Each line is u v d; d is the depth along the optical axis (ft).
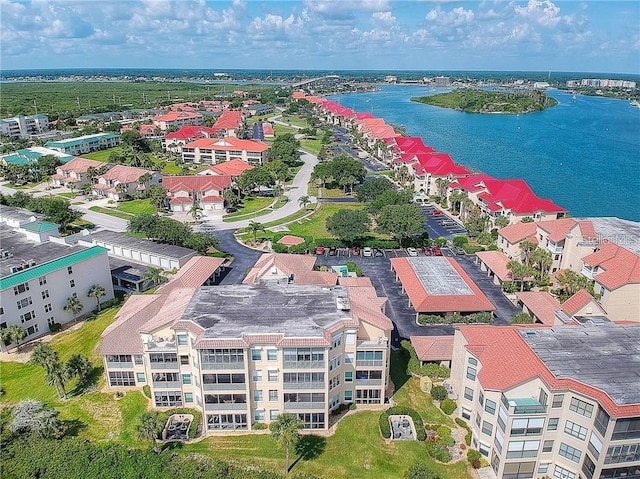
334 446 200.85
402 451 197.47
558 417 174.70
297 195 570.46
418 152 655.76
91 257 312.09
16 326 266.16
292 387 203.41
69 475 186.80
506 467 180.86
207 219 490.49
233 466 190.70
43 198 509.35
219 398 203.51
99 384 240.73
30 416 209.77
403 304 318.45
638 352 189.26
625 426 157.89
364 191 513.86
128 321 241.96
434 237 438.81
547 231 360.48
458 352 222.69
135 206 540.11
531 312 298.76
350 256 395.14
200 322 207.92
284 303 223.92
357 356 214.69
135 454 194.29
